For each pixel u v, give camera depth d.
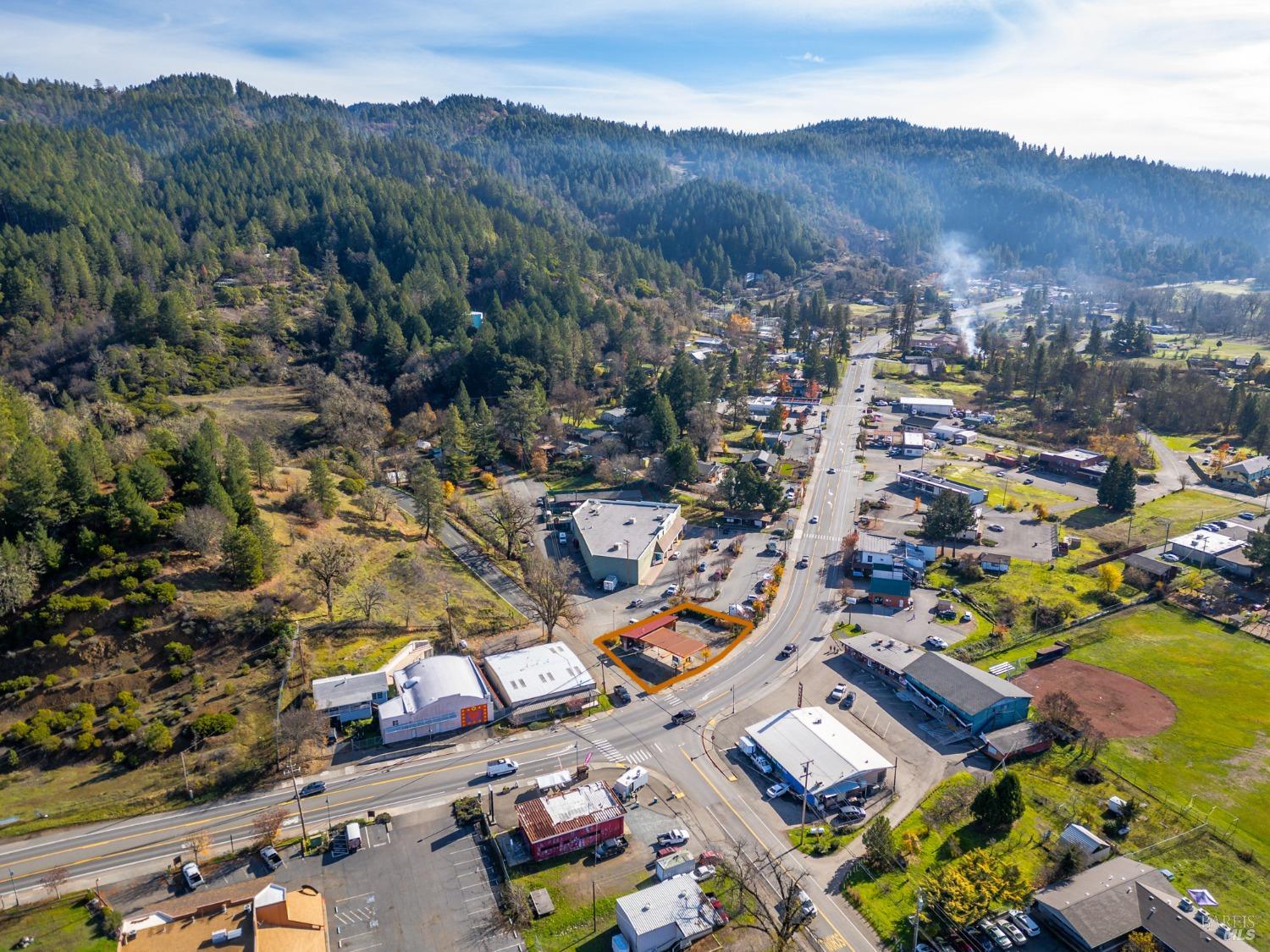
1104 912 70.81
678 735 99.94
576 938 70.88
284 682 99.81
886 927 71.62
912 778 92.38
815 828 83.75
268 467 141.88
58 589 103.31
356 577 125.81
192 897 74.31
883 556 146.75
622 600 135.25
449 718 98.94
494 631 122.19
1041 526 167.00
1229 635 124.00
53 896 74.25
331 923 71.88
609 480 189.88
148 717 94.25
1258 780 92.19
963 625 128.25
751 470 168.25
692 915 70.31
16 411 144.62
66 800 85.62
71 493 109.31
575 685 105.38
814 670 115.25
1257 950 69.50
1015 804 82.25
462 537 154.38
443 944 70.00
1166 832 84.25
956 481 193.25
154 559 107.81
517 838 81.81
